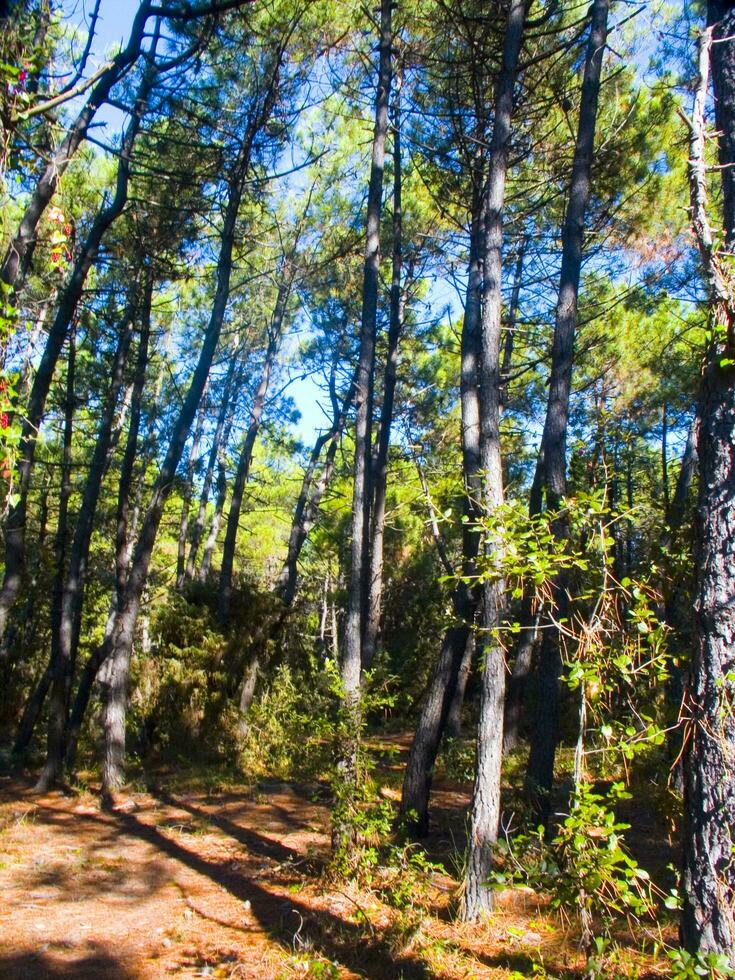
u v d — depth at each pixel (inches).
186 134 497.7
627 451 333.7
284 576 1079.6
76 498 852.6
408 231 658.8
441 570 856.9
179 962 224.1
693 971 126.6
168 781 488.7
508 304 607.8
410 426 798.5
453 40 489.1
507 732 555.8
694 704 142.4
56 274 425.1
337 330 773.3
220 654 597.0
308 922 254.8
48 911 265.3
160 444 922.1
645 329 569.3
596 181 494.3
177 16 358.3
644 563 202.7
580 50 469.1
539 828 171.0
